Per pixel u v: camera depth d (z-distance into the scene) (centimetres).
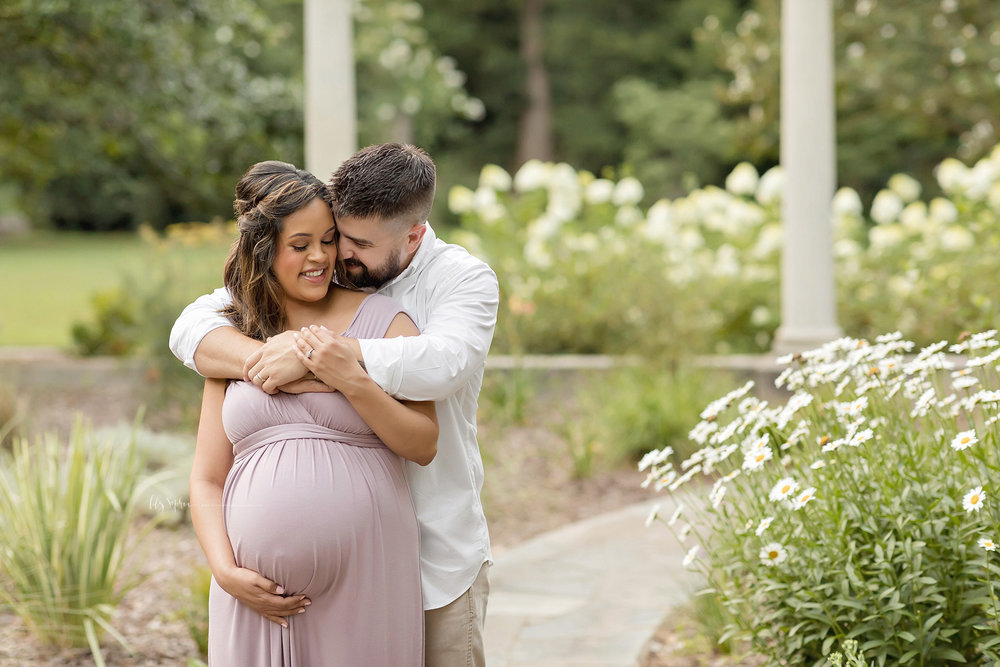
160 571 445
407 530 218
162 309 762
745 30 1319
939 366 298
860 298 870
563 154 2831
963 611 270
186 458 553
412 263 225
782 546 282
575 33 2680
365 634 212
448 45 2725
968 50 1097
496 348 802
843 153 2030
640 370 726
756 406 325
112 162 969
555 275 927
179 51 840
